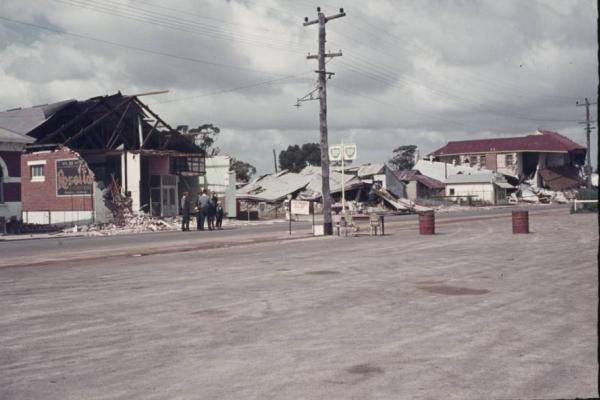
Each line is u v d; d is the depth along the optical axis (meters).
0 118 48.50
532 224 31.91
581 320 8.47
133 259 18.05
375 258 16.92
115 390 5.74
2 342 7.73
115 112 46.31
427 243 21.64
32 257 19.34
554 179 103.81
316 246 21.56
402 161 137.88
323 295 10.90
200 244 23.45
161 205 47.25
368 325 8.38
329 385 5.76
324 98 28.03
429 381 5.84
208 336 7.87
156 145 50.66
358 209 60.94
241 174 94.19
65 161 41.62
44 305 10.34
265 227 37.91
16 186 35.78
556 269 13.85
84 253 20.48
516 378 5.88
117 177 46.69
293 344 7.37
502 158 104.44
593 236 23.20
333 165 76.94
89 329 8.41
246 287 11.99
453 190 92.44
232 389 5.69
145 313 9.50
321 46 27.86
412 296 10.65
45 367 6.57
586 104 71.06
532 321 8.45
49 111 47.62
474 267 14.50
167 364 6.58
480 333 7.79
